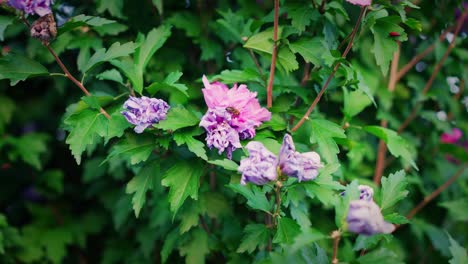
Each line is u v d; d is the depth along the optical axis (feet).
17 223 11.35
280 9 7.08
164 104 5.96
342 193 5.77
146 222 9.80
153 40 6.97
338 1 7.03
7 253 10.02
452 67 10.27
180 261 8.90
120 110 6.24
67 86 9.93
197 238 7.74
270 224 6.56
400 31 6.11
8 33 9.22
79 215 11.29
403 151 7.12
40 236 10.60
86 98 6.27
